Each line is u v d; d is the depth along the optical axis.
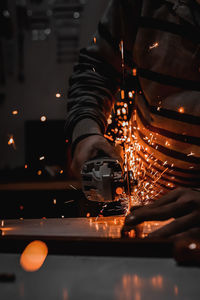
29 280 0.46
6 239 0.62
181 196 0.74
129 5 1.20
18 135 4.62
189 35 1.04
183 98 1.07
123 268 0.51
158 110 1.12
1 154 4.54
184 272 0.48
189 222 0.68
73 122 1.10
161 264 0.53
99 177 0.86
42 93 4.70
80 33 4.79
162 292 0.40
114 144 1.39
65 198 2.37
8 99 4.66
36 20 4.72
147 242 0.58
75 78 1.26
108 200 0.89
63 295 0.39
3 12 4.26
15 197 2.40
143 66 1.16
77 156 0.97
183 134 1.11
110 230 0.90
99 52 1.25
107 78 1.24
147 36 1.13
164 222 1.04
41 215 2.36
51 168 2.93
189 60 1.05
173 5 1.08
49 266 0.53
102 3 4.79
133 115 1.36
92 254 0.59
